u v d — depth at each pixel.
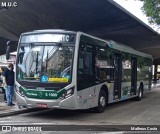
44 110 13.62
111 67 14.16
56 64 10.77
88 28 24.89
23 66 11.30
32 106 10.93
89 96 11.60
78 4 18.22
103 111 13.27
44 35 11.13
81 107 10.95
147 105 16.75
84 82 11.16
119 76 15.34
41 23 21.70
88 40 11.60
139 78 19.48
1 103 14.48
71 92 10.53
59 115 12.18
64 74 10.62
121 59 15.62
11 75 13.45
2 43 26.02
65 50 10.80
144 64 21.08
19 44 11.62
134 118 11.80
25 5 18.44
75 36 10.84
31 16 20.16
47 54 10.95
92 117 11.81
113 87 14.37
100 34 28.42
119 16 21.17
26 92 11.00
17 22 21.27
